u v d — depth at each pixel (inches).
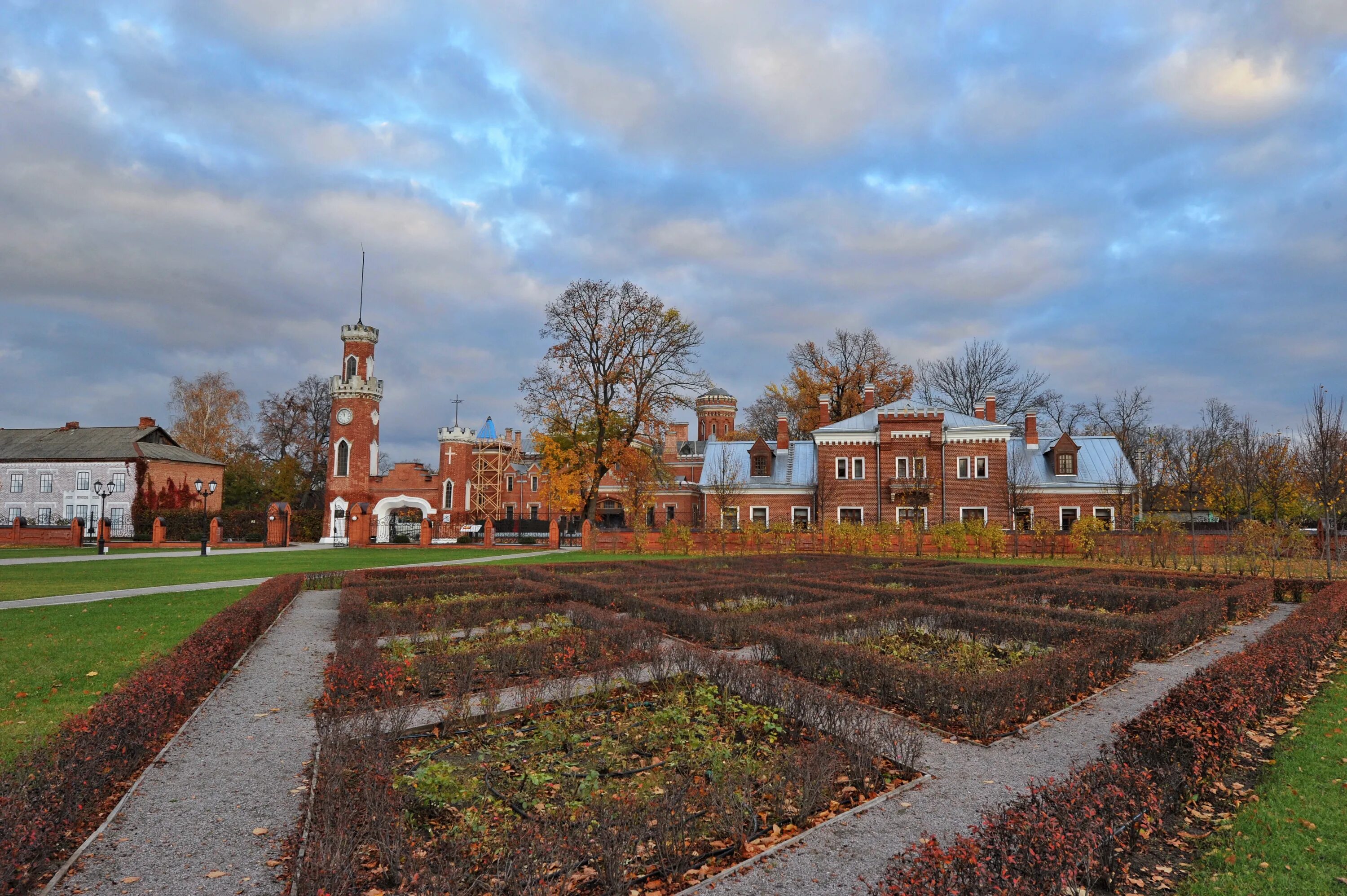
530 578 906.7
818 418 2464.3
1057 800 201.0
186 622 586.6
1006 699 329.4
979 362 2603.3
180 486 2554.1
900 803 255.9
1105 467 1916.8
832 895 195.9
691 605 681.6
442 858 196.1
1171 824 241.1
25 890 197.9
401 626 539.5
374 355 2514.8
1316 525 1867.6
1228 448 2225.6
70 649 478.9
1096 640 443.2
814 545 1632.6
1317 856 216.8
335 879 181.8
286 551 1718.8
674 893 197.3
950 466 1918.1
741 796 239.0
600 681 366.3
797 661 425.7
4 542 1983.3
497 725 328.5
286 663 478.6
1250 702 314.3
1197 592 755.4
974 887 157.6
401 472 2559.1
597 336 1915.6
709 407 3169.3
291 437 2903.5
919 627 558.6
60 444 2513.5
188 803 256.4
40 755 230.4
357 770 247.9
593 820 217.5
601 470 1935.3
